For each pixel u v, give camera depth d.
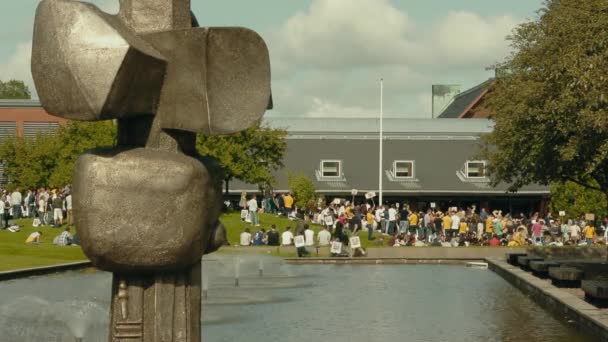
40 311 21.56
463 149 88.50
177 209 11.17
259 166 70.75
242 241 52.09
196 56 11.27
